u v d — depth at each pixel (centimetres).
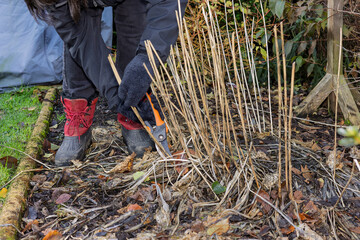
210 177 172
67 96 198
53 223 156
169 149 201
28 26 322
